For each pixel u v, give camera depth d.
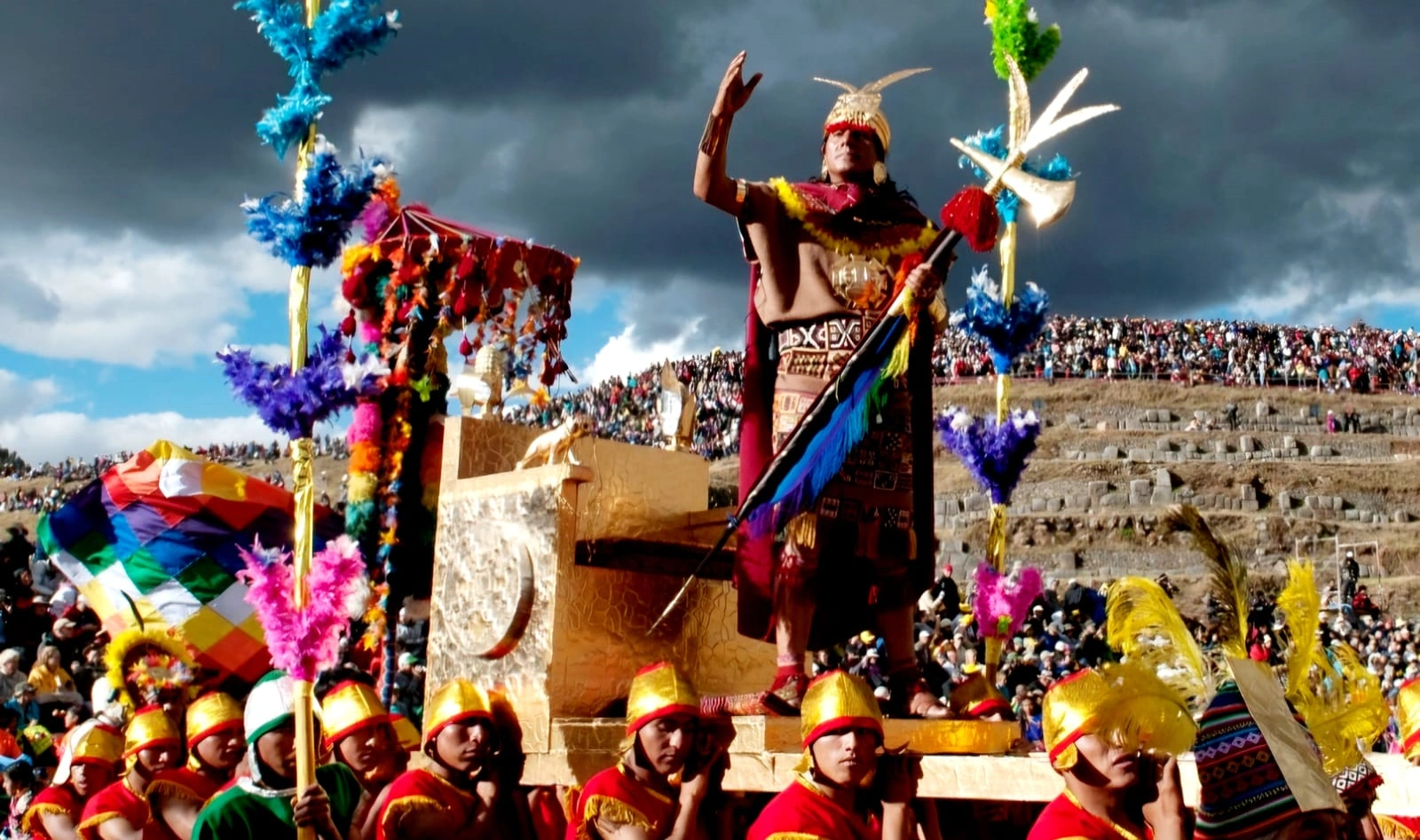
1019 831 7.18
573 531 7.83
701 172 7.44
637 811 6.14
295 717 6.77
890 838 5.56
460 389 8.83
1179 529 5.63
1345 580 47.56
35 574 19.56
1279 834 4.99
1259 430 67.62
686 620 8.34
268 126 7.12
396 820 6.77
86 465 77.25
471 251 9.70
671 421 8.93
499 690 7.73
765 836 5.55
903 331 6.87
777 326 7.67
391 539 9.64
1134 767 5.14
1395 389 76.25
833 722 5.50
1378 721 6.00
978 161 6.82
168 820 7.55
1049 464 61.84
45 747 13.05
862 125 7.73
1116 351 77.81
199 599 11.54
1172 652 5.41
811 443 7.02
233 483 12.07
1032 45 7.64
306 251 7.11
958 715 7.51
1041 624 27.95
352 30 7.14
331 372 7.03
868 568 7.59
